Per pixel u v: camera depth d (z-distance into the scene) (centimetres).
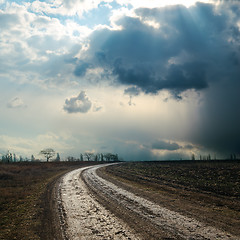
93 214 1322
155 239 879
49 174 4194
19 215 1370
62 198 1864
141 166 5366
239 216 1130
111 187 2347
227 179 2369
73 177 3531
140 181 2714
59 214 1355
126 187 2298
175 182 2459
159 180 2703
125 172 4031
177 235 906
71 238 951
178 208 1348
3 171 4219
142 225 1065
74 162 9231
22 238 978
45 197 1925
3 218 1327
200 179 2538
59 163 8119
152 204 1491
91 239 928
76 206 1553
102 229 1046
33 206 1588
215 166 3691
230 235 877
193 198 1616
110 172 4206
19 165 6244
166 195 1783
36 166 6178
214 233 905
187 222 1066
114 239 913
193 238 865
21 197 1939
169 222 1084
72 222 1180
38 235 1007
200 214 1193
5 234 1043
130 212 1317
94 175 3738
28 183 2877
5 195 1992
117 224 1106
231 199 1521
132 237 920
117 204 1551
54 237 973
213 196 1642
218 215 1160
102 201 1680
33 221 1226
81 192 2130
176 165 4750
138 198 1714
